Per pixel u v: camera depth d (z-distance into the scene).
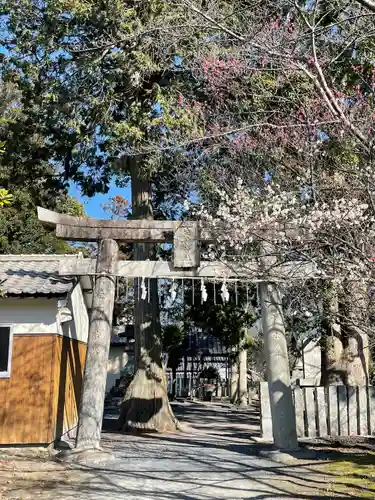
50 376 10.27
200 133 10.30
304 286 8.26
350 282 6.67
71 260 9.83
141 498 6.34
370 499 6.14
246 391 24.00
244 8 8.55
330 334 13.27
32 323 10.48
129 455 9.47
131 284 18.86
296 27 7.99
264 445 10.56
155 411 13.40
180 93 11.36
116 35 11.06
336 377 12.95
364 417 10.56
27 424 10.02
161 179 13.66
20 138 13.61
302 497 6.34
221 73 10.01
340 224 6.67
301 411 10.27
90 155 13.30
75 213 20.22
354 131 6.32
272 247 7.77
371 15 6.62
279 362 9.45
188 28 9.61
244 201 7.59
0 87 18.33
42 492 6.66
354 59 8.90
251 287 12.85
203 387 27.86
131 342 30.00
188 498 6.34
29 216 21.19
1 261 12.38
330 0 7.60
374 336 6.74
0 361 10.34
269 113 9.98
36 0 11.65
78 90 11.89
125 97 12.20
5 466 8.39
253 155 9.84
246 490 6.72
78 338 13.00
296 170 8.68
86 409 9.18
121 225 9.85
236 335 19.41
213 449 10.17
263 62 8.20
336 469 7.89
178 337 22.30
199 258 9.44
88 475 7.71
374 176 6.37
